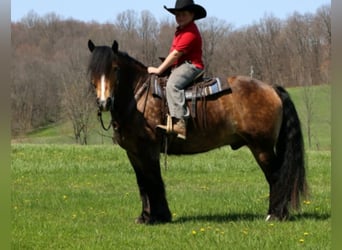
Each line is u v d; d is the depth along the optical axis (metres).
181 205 11.24
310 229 8.63
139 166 9.35
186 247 7.64
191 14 9.21
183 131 9.04
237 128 9.42
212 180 15.86
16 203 11.61
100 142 50.38
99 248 7.67
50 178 16.22
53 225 9.23
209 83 9.30
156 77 9.26
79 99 47.69
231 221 9.41
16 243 7.92
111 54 8.56
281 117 9.57
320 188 13.86
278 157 9.62
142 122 9.02
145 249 7.57
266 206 11.01
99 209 10.91
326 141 45.19
